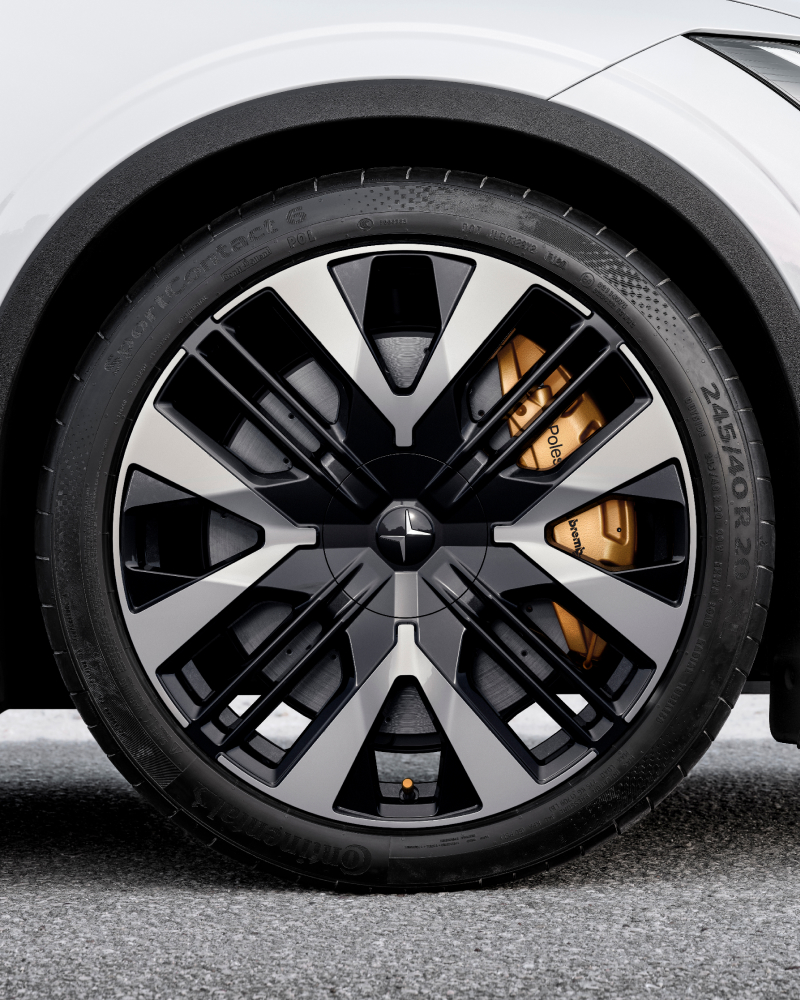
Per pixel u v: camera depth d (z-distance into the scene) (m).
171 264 2.07
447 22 2.08
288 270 2.08
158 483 2.07
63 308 2.10
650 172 2.07
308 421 2.08
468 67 2.07
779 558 2.13
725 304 2.12
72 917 2.04
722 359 2.08
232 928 2.00
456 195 2.08
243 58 2.07
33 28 2.08
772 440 2.12
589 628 2.10
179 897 2.10
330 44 2.07
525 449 2.09
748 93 2.10
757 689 2.29
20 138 2.07
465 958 1.92
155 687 2.07
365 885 2.09
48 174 2.06
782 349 2.08
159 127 2.06
